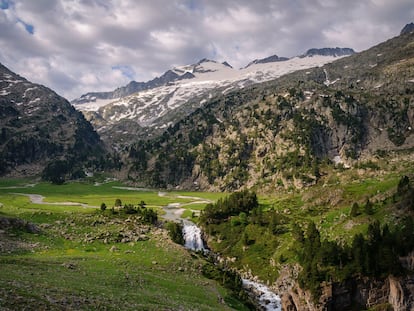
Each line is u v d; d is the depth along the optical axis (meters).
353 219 101.50
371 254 79.69
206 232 136.12
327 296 76.50
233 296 77.62
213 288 77.88
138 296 56.47
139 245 101.12
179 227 129.25
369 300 77.25
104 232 107.81
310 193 147.38
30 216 116.88
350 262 80.56
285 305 83.00
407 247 79.38
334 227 103.75
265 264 105.69
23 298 39.25
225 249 122.38
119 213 136.00
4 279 46.53
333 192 136.00
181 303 59.19
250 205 148.62
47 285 48.72
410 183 114.69
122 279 66.69
